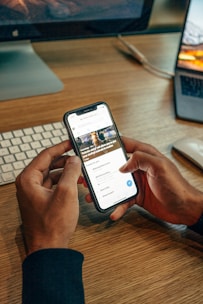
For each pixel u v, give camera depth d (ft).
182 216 1.70
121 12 2.73
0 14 2.31
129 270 1.53
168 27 3.78
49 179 1.75
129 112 2.50
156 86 2.86
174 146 2.20
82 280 1.42
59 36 2.62
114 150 1.82
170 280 1.52
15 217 1.70
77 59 3.07
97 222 1.73
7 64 2.72
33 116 2.32
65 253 1.36
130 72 3.00
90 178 1.73
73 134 1.74
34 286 1.27
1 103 2.40
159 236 1.70
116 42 3.47
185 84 2.80
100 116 1.82
